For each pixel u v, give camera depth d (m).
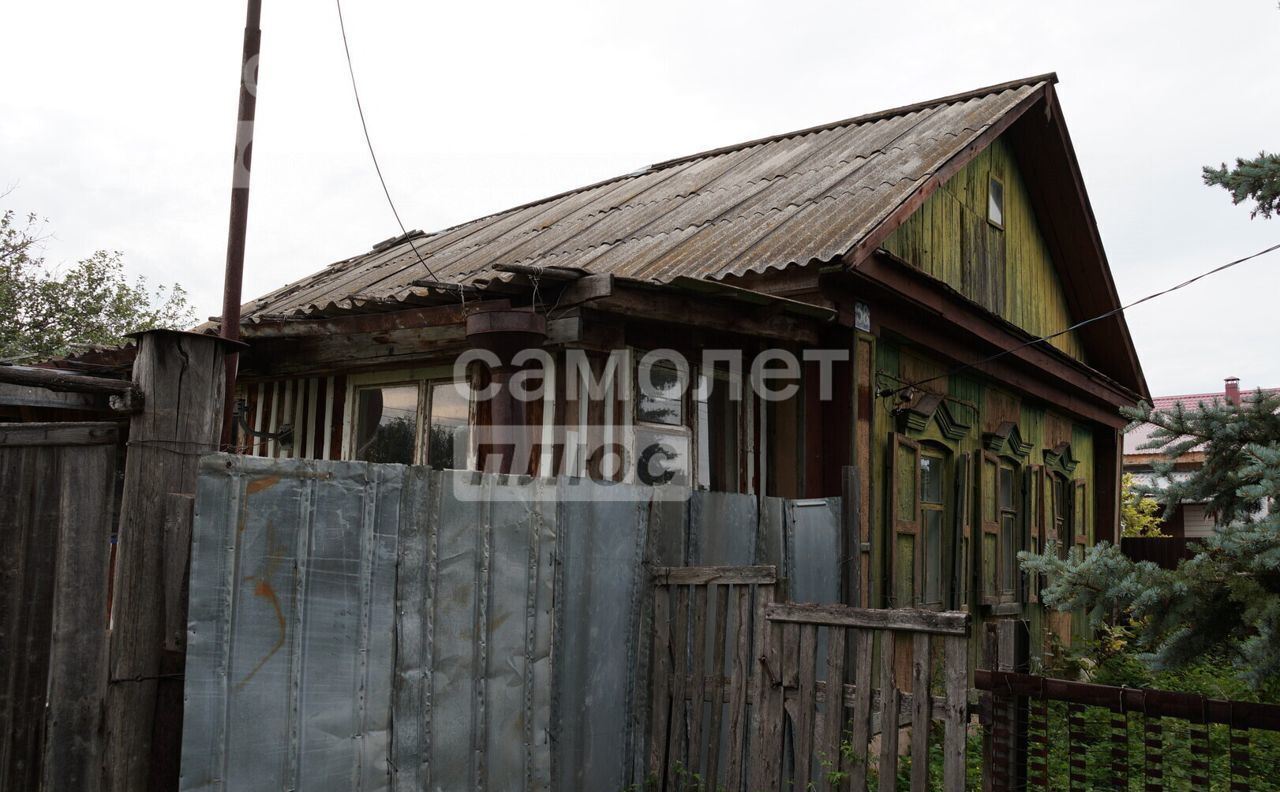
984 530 10.60
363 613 4.03
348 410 8.73
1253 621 3.96
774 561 6.43
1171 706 3.84
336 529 3.97
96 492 3.53
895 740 4.45
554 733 4.83
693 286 6.08
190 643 3.52
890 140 10.73
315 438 8.95
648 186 11.74
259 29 7.39
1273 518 3.89
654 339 7.10
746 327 6.94
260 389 9.56
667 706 5.37
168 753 3.57
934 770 6.52
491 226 11.84
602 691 5.12
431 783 4.24
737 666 5.12
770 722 4.91
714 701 5.20
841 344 7.76
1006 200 12.13
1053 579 4.50
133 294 20.92
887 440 8.39
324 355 8.61
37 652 3.34
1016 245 12.37
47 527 3.40
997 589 10.92
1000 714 4.18
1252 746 7.37
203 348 3.73
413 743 4.18
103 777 3.46
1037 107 11.78
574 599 4.98
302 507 3.87
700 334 7.52
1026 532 11.84
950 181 10.45
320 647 3.88
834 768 4.62
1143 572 4.30
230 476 3.67
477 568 4.51
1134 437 23.39
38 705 3.34
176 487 3.62
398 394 8.37
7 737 3.26
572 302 6.07
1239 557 4.08
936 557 9.59
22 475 3.35
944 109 11.58
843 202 8.78
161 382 3.62
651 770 5.32
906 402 8.67
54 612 3.39
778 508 6.51
